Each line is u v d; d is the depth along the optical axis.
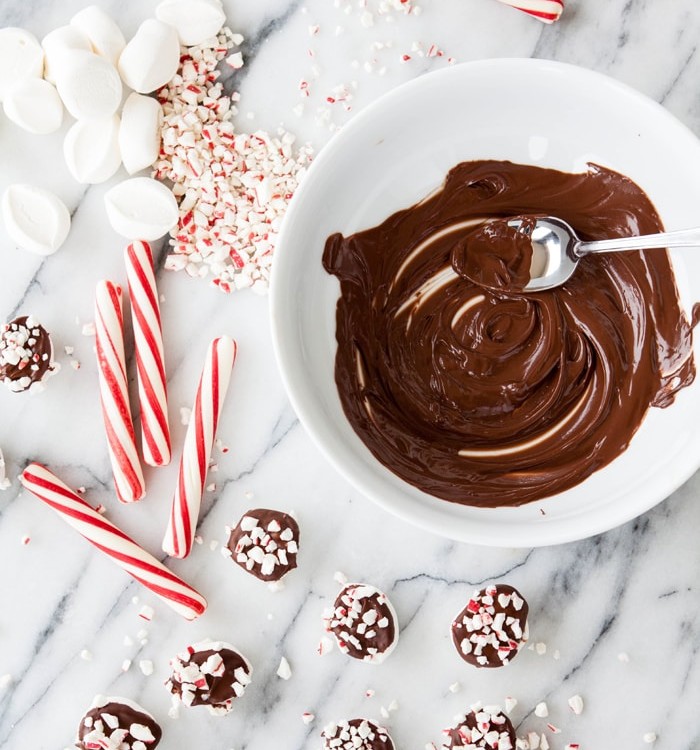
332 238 0.63
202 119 0.67
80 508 0.65
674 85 0.66
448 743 0.66
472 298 0.64
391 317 0.64
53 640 0.67
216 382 0.65
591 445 0.62
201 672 0.65
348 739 0.65
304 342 0.62
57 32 0.65
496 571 0.66
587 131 0.62
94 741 0.65
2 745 0.67
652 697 0.66
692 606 0.66
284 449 0.67
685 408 0.61
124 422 0.66
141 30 0.65
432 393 0.64
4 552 0.67
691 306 0.62
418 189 0.63
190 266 0.67
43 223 0.66
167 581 0.65
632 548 0.66
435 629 0.66
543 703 0.66
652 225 0.62
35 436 0.67
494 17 0.66
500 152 0.63
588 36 0.66
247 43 0.67
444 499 0.62
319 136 0.67
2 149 0.67
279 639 0.67
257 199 0.67
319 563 0.66
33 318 0.67
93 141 0.66
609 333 0.63
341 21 0.67
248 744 0.67
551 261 0.63
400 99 0.61
